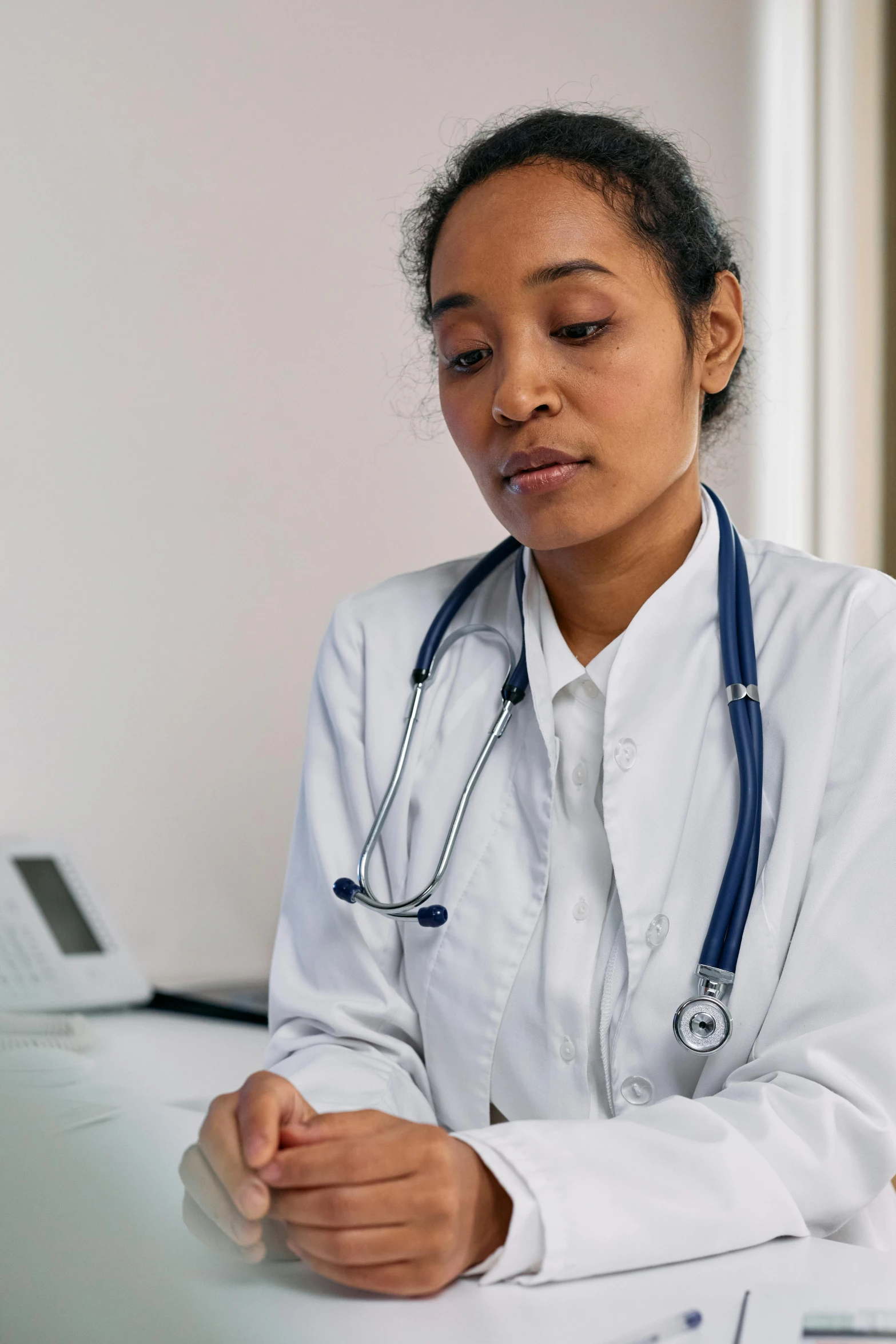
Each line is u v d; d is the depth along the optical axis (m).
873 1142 0.72
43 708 1.69
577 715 0.97
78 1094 0.29
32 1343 0.25
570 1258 0.61
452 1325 0.55
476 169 0.93
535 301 0.88
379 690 1.07
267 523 1.85
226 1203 0.62
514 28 2.03
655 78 2.15
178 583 1.78
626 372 0.88
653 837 0.90
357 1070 0.88
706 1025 0.79
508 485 0.91
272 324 1.85
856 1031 0.76
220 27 1.81
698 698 0.94
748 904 0.83
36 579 1.70
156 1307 0.28
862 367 2.31
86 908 1.60
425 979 0.96
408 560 1.96
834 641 0.90
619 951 0.89
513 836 0.96
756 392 2.25
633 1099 0.87
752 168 2.24
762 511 2.27
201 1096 1.04
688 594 0.98
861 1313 0.52
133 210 1.76
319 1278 0.62
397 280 1.95
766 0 2.25
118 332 1.75
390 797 1.00
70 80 1.71
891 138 2.30
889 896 0.80
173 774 1.77
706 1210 0.65
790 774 0.87
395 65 1.94
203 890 1.79
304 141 1.88
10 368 1.68
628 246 0.90
